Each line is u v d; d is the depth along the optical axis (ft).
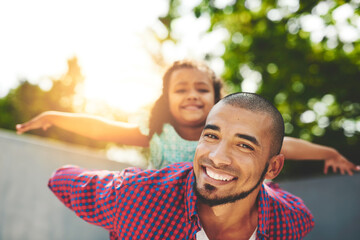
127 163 22.26
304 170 25.09
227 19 20.12
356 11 15.02
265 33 20.47
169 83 7.29
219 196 4.53
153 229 5.18
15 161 17.08
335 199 16.08
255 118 4.60
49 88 51.49
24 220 17.17
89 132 7.48
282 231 5.47
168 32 22.17
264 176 4.85
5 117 48.47
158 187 5.29
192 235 4.95
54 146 18.65
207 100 7.16
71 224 19.06
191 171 5.24
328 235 16.17
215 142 4.61
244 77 23.88
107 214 5.49
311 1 15.25
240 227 5.08
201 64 7.53
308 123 24.68
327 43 20.15
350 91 22.11
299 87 23.18
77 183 5.91
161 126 7.31
